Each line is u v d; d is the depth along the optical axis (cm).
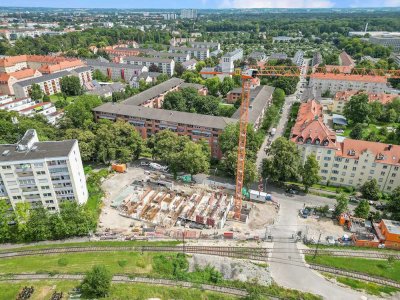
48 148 11731
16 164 10881
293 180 14562
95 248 10388
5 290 8581
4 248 10462
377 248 10438
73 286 8706
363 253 10200
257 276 9306
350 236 10944
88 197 13275
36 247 10475
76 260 9788
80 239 10906
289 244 10625
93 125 16888
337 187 14088
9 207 10988
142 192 13625
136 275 9181
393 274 9331
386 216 11675
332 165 13838
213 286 8975
